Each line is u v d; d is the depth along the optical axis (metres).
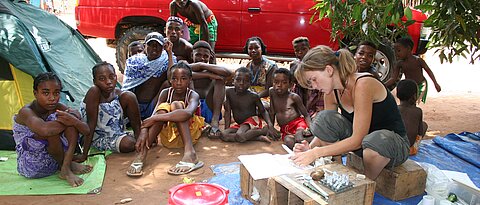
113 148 3.84
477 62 10.38
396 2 3.57
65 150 3.31
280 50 6.62
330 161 2.92
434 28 3.87
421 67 5.20
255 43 4.86
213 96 4.55
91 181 3.22
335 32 4.77
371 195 2.52
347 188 2.41
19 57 3.65
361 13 3.96
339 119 2.95
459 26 3.58
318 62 2.52
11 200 2.92
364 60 4.27
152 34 4.40
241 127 4.29
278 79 4.21
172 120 3.63
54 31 4.76
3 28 3.70
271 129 4.35
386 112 2.78
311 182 2.45
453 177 3.05
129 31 6.54
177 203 2.21
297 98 4.28
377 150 2.70
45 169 3.26
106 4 6.68
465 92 7.19
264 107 4.50
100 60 5.46
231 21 6.54
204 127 4.62
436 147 4.09
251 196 2.88
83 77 4.75
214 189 2.37
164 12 6.55
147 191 3.14
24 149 3.18
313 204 2.29
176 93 3.98
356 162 3.11
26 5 4.68
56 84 3.14
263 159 2.85
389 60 6.00
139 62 4.39
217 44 6.71
